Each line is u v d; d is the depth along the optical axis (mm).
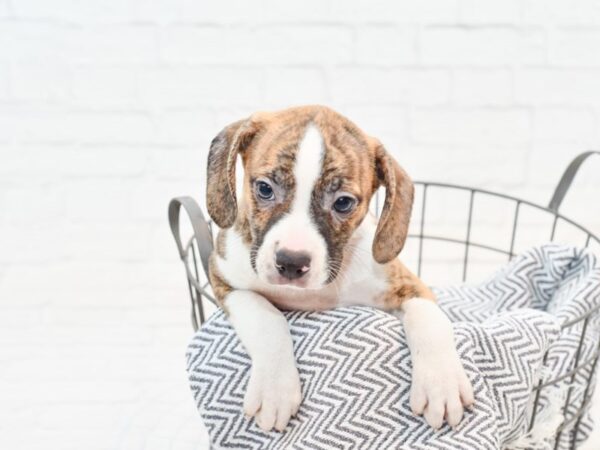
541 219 1098
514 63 1043
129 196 1062
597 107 1062
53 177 1053
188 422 807
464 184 1082
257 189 616
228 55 1024
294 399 590
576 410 708
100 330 1096
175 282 1093
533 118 1063
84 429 946
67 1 1001
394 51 1032
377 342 604
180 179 1060
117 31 1012
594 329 727
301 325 624
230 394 616
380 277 674
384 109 1051
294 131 609
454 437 580
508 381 615
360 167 617
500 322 636
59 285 1088
